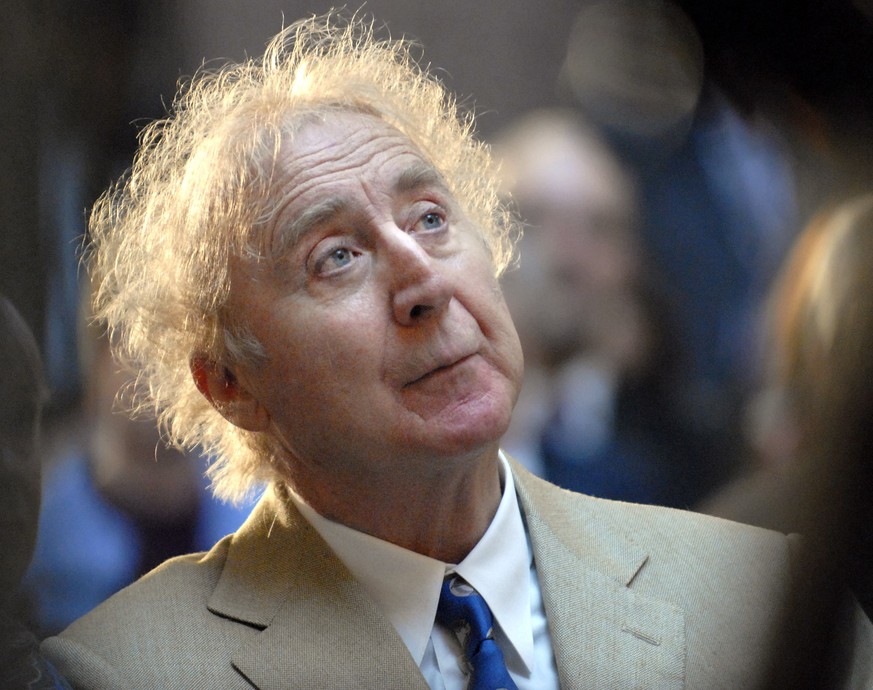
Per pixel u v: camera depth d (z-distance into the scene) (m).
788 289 6.88
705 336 10.18
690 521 6.61
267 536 6.24
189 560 6.43
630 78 11.09
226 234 5.94
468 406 5.60
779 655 3.51
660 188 10.56
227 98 6.56
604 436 9.80
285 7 10.45
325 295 5.71
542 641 5.98
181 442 7.75
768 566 6.24
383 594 5.97
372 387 5.62
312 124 5.98
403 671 5.62
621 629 5.89
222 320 6.03
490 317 5.82
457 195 6.75
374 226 5.72
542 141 10.34
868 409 3.50
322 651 5.71
